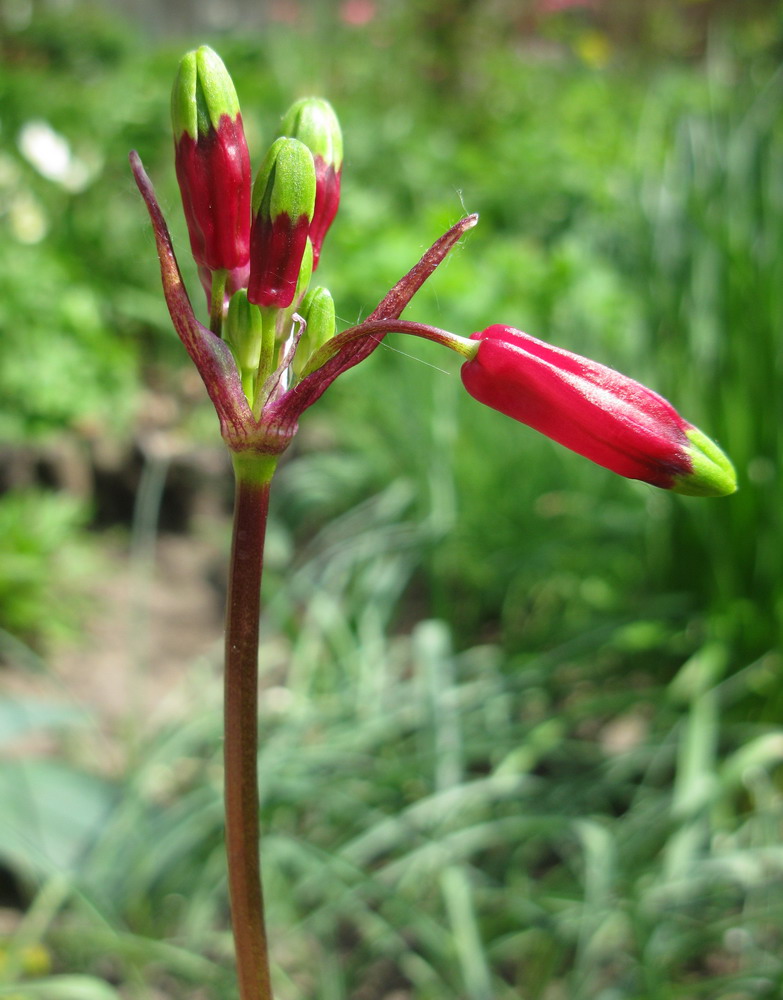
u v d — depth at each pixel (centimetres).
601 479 47
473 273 52
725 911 31
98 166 73
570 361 15
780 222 39
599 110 94
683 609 41
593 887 28
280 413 15
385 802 34
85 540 56
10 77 81
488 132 92
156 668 47
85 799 32
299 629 45
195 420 62
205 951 32
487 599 49
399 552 45
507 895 29
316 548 52
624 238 55
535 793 34
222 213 15
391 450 52
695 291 41
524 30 114
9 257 59
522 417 15
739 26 104
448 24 96
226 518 59
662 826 31
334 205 16
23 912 34
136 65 95
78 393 57
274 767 33
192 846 33
